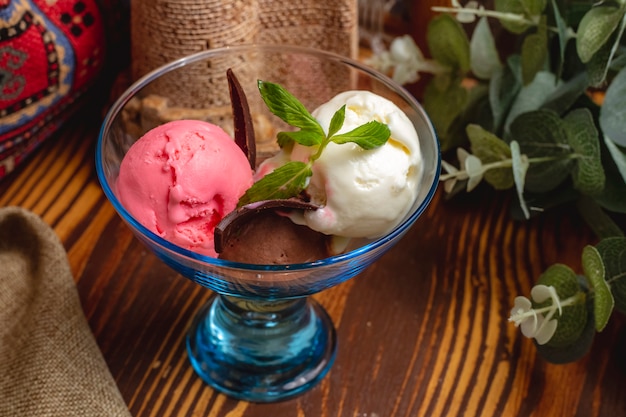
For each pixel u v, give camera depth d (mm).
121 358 395
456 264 435
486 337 407
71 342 382
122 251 434
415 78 452
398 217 341
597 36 372
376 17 525
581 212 428
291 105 320
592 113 423
